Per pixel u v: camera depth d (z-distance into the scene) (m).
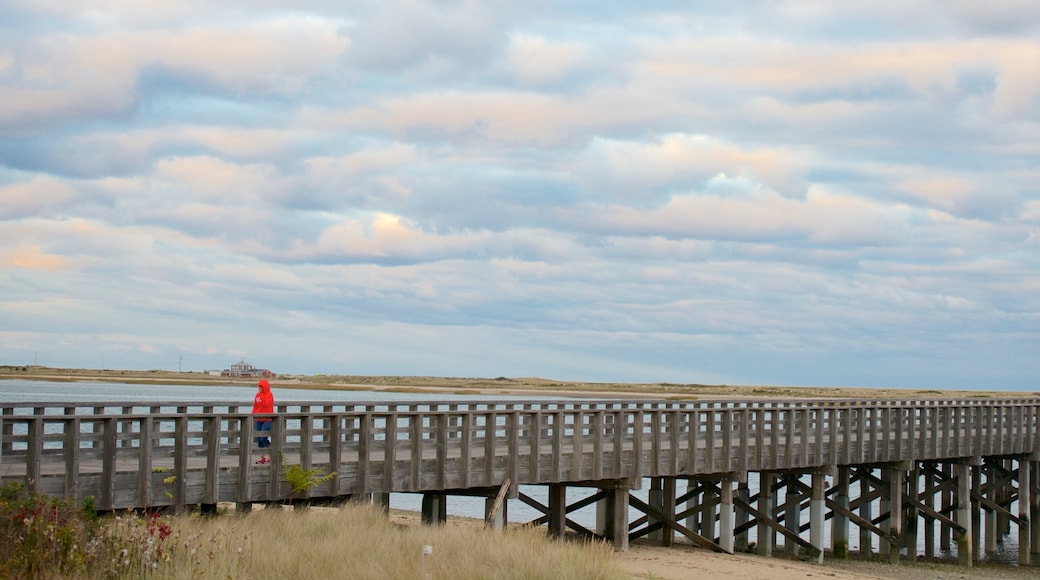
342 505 24.08
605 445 31.22
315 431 23.55
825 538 48.69
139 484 20.36
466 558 18.53
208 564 16.52
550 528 30.53
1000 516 53.69
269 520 21.59
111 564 15.87
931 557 45.91
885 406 42.16
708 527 37.72
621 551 30.72
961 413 49.09
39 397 104.06
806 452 38.31
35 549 15.53
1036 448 49.88
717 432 35.59
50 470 21.05
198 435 21.45
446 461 26.30
